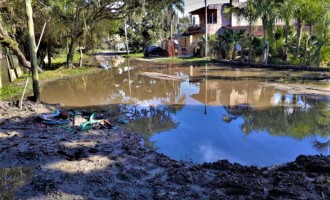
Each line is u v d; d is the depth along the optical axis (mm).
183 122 8969
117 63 28734
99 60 32562
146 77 19203
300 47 20266
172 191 4695
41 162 5902
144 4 22375
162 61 29344
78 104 11945
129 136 7617
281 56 21766
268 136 7562
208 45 30000
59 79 19250
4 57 16750
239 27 33719
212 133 7918
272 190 4516
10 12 15914
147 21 46219
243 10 23203
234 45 25797
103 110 10703
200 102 11602
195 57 31266
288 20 19484
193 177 5133
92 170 5496
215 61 26109
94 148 6688
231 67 22172
